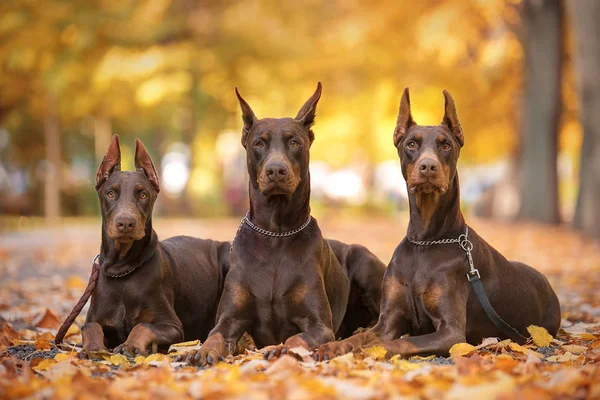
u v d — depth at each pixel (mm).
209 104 31875
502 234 23047
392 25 33719
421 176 6020
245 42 31031
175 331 6371
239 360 5746
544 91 28266
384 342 5852
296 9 33344
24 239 21625
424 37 31938
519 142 31969
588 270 13617
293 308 6211
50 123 31188
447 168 6156
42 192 35906
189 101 31344
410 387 4648
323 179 52594
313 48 32750
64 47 27328
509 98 33250
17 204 35562
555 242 19984
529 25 28328
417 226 6309
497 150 35938
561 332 7426
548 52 28109
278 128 6254
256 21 31516
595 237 20938
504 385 4562
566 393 4488
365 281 7297
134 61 28484
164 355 5793
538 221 28766
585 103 20594
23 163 35625
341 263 7383
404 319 6336
